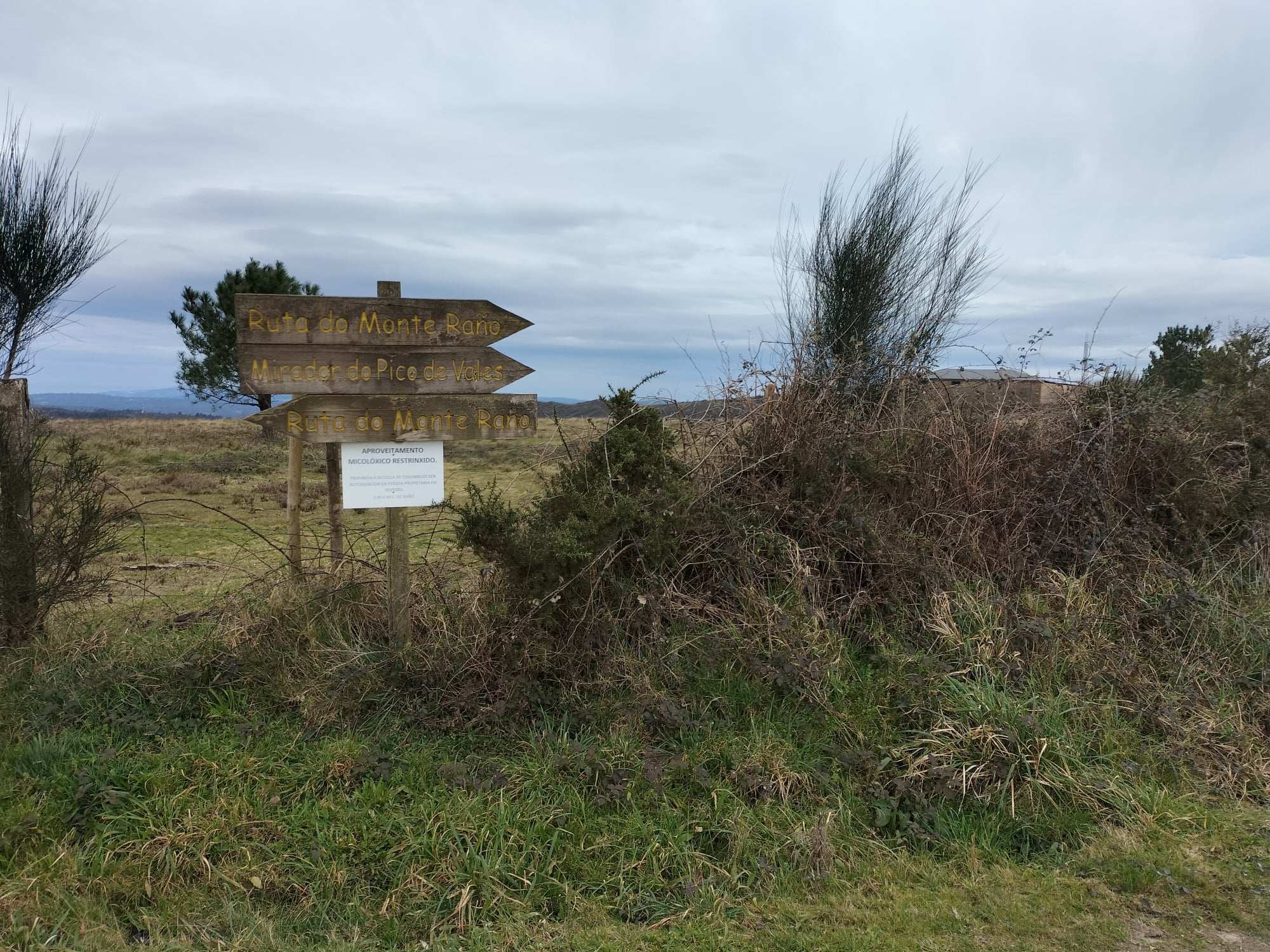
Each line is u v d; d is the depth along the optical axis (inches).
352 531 234.4
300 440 205.3
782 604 210.8
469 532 183.6
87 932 119.3
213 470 725.3
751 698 185.9
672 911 132.4
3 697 177.9
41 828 138.8
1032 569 237.0
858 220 350.3
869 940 125.5
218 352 861.2
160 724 171.6
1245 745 189.5
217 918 125.7
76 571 207.3
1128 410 271.0
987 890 140.6
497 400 201.9
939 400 275.7
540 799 152.2
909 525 241.9
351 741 163.2
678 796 155.8
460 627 196.1
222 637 198.7
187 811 144.3
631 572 211.5
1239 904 138.1
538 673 188.1
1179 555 260.7
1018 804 162.4
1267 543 261.6
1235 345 345.4
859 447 243.8
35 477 211.9
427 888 131.9
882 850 150.6
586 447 215.6
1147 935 129.3
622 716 176.2
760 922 129.6
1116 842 155.1
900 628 211.0
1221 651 219.9
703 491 227.1
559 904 131.7
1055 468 256.7
